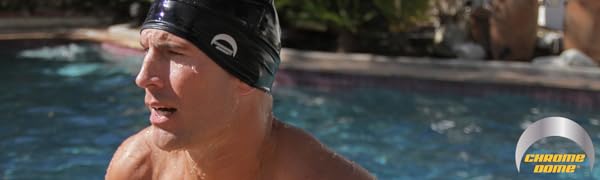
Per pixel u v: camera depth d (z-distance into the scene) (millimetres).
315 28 9430
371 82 7531
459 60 8586
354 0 9375
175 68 957
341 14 9297
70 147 5203
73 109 6480
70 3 14516
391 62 8219
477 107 6617
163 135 979
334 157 1115
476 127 5852
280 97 7121
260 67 1019
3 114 6254
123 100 6910
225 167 1063
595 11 8203
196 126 976
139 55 9781
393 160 4969
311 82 7707
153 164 1206
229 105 996
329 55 8555
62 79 8086
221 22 968
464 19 9922
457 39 9758
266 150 1102
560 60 8000
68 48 10570
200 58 957
